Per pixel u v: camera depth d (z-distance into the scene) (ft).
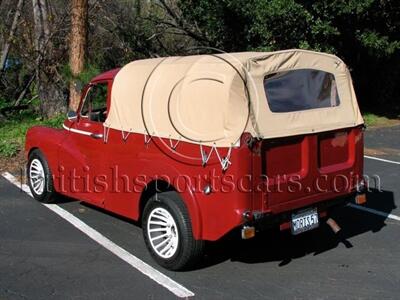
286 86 16.28
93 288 15.52
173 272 16.70
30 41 44.75
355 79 61.57
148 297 14.94
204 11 51.24
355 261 17.76
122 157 18.51
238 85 14.92
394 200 25.29
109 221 21.72
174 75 16.79
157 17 56.65
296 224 16.47
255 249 18.84
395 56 60.44
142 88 17.69
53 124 40.60
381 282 16.02
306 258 18.04
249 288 15.58
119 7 55.93
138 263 17.42
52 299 14.82
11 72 54.60
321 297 14.97
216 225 15.23
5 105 52.44
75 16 39.99
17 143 35.88
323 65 17.48
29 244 19.11
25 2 49.83
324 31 44.83
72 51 40.37
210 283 15.92
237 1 47.78
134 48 55.83
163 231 16.93
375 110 61.82
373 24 49.11
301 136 16.19
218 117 15.07
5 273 16.58
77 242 19.35
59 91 44.75
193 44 56.90
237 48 51.49
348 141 18.12
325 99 17.56
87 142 20.61
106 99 19.92
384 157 36.58
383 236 20.30
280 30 45.73
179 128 16.11
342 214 23.12
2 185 27.50
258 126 15.08
